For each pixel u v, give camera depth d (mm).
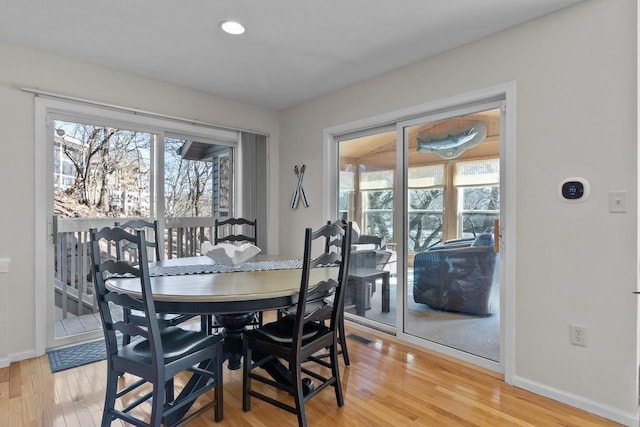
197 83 3412
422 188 2967
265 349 1935
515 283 2309
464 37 2477
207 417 1942
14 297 2625
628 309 1896
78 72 2895
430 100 2797
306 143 3961
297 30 2404
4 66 2578
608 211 1950
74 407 2025
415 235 3021
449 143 2781
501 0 2035
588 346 2021
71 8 2146
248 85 3465
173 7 2135
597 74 1980
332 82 3375
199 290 1806
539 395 2188
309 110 3918
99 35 2484
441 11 2162
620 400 1916
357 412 1994
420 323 2980
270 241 4254
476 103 2580
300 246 4039
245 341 2006
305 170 3982
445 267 2818
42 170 2744
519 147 2287
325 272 2363
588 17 2014
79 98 2879
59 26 2361
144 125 3330
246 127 4016
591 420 1932
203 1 2074
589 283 2018
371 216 3416
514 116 2307
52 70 2773
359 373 2473
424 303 2957
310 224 3920
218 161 3988
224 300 1719
